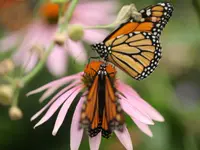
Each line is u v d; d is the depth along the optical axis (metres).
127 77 0.60
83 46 0.61
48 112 0.44
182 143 0.62
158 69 0.65
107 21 0.66
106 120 0.41
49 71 0.63
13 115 0.44
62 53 0.61
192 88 0.69
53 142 0.66
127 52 0.46
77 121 0.44
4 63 0.45
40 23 0.67
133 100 0.46
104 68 0.45
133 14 0.45
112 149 0.62
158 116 0.46
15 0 0.66
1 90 0.44
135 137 0.60
